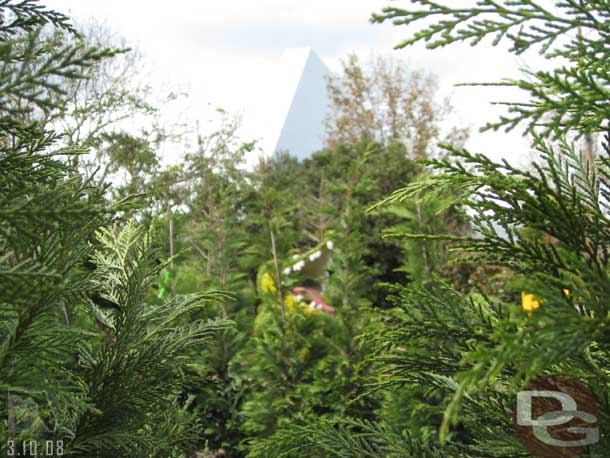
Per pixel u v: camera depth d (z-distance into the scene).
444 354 1.34
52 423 1.47
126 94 10.34
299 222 9.18
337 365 4.38
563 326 0.83
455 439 2.99
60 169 1.28
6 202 0.97
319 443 1.44
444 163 1.12
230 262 6.57
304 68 39.69
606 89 0.92
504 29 0.96
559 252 0.97
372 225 12.28
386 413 3.24
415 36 0.99
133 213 1.78
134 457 1.50
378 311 1.40
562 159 1.29
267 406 4.50
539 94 0.91
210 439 4.65
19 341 1.12
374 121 26.00
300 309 5.08
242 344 5.06
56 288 1.16
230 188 6.72
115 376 1.49
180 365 1.58
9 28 1.16
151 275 1.70
